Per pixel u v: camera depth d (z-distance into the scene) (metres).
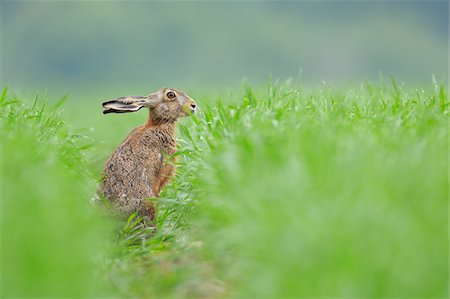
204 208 17.69
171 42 152.62
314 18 167.00
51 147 19.91
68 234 14.55
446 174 14.98
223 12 159.75
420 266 12.67
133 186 20.23
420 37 167.88
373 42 162.12
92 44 152.75
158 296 15.30
